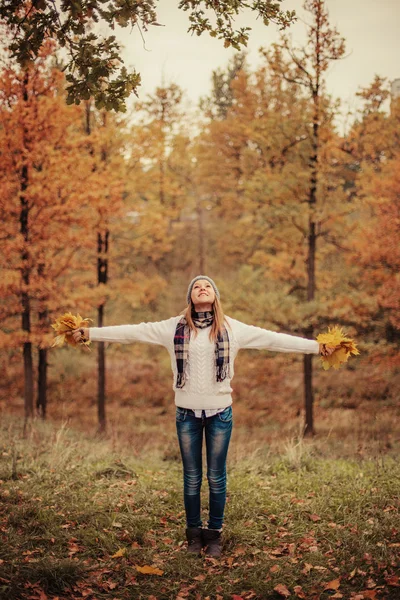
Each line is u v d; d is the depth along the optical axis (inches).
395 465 246.8
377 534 159.8
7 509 179.6
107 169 490.0
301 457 264.2
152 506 194.2
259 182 531.5
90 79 162.7
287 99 565.9
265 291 565.9
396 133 494.0
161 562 151.2
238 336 155.6
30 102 421.4
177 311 867.4
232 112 917.2
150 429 554.9
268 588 135.0
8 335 453.7
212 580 140.7
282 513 186.5
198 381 152.6
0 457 248.2
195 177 925.8
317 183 510.9
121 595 133.0
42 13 160.6
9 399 693.3
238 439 459.2
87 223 463.8
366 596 124.5
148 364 879.7
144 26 161.8
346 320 546.6
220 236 944.9
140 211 555.5
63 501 191.3
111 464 249.9
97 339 159.3
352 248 535.8
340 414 613.6
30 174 440.8
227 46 176.4
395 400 639.1
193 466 158.7
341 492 204.5
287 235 547.8
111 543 161.3
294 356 633.6
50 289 458.9
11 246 434.6
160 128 528.4
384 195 498.9
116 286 570.3
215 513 160.4
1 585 129.5
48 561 140.9
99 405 566.9
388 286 501.7
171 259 952.9
